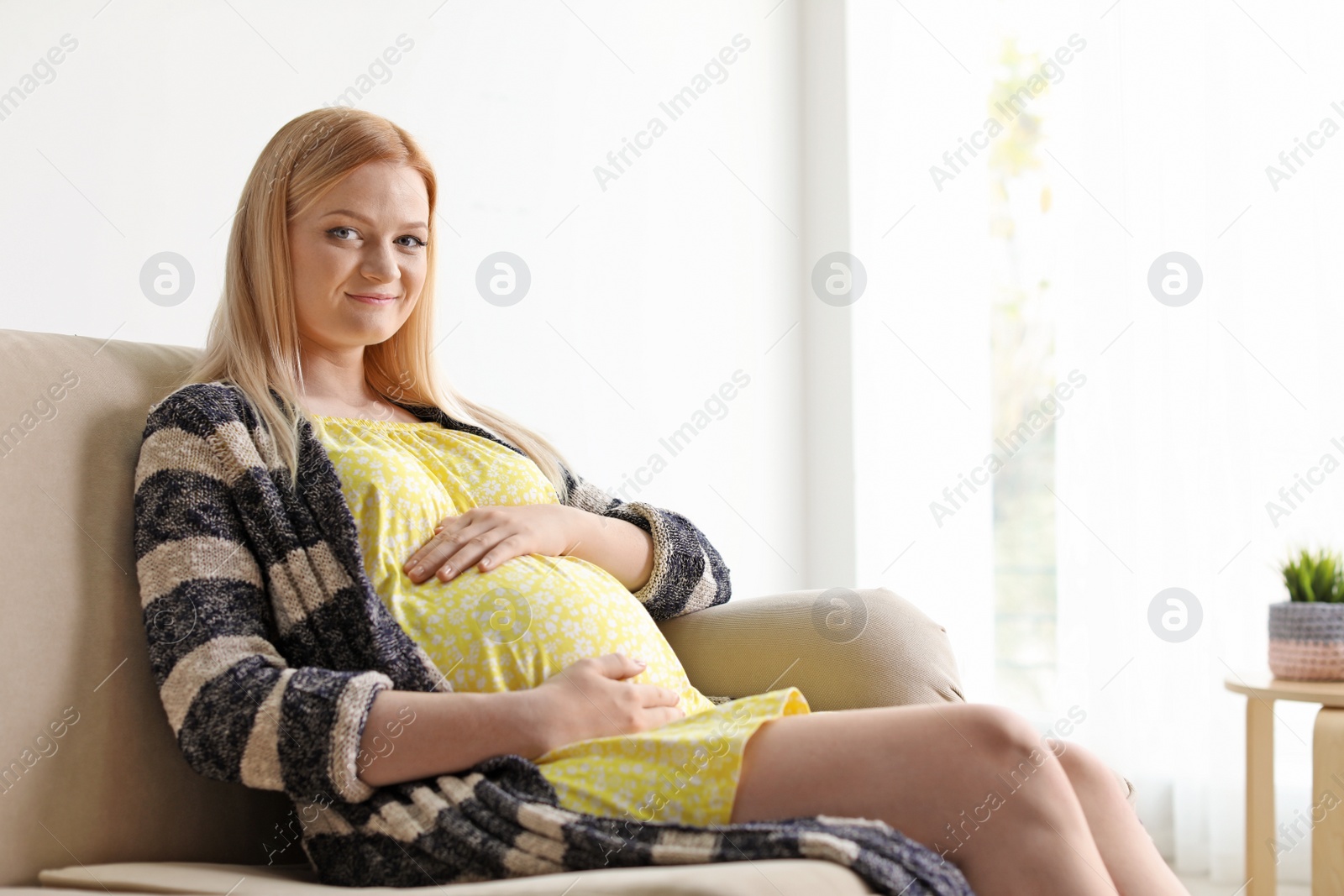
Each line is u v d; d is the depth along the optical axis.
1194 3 2.42
